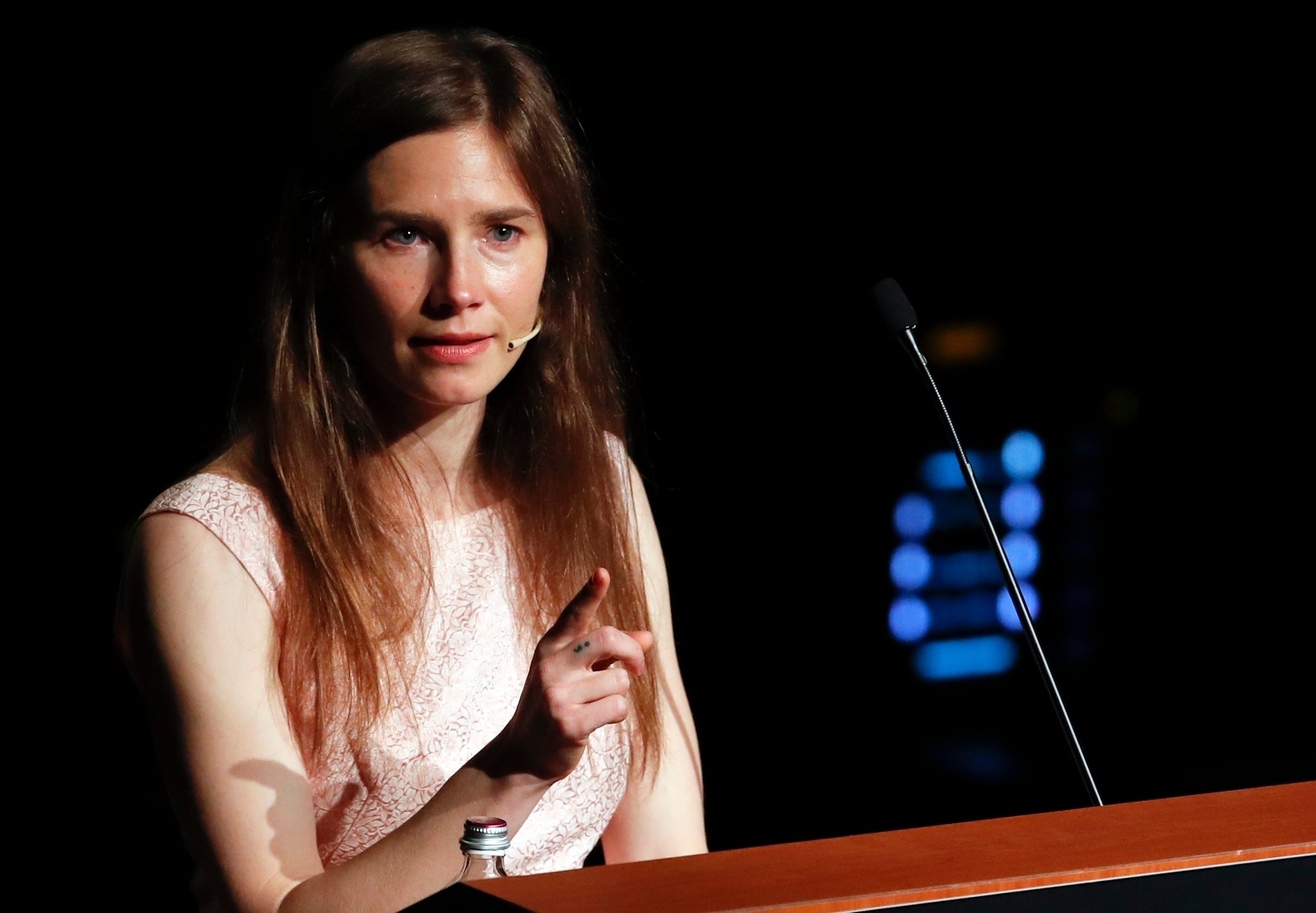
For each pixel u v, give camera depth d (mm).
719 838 14461
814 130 20859
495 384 4895
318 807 4941
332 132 4703
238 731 4586
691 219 21094
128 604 4766
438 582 5195
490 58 4867
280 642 4859
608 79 19984
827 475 21219
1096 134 20750
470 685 5141
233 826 4484
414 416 5117
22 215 17125
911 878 3039
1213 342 20703
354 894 3965
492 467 5496
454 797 3941
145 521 4793
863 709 17469
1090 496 20719
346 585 4859
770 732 16953
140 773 14945
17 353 17469
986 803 14883
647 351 21359
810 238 21328
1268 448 20391
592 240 5426
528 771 3854
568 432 5520
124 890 12859
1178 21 20031
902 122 20938
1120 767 15594
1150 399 20891
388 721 4961
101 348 17578
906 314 5227
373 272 4699
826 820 14758
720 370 21500
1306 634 18938
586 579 5508
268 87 17109
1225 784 15016
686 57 20172
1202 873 3148
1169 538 20359
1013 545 20469
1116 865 3117
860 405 21406
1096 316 21078
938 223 21250
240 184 17281
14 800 14273
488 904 2879
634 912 2824
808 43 20391
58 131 16953
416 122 4629
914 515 20844
